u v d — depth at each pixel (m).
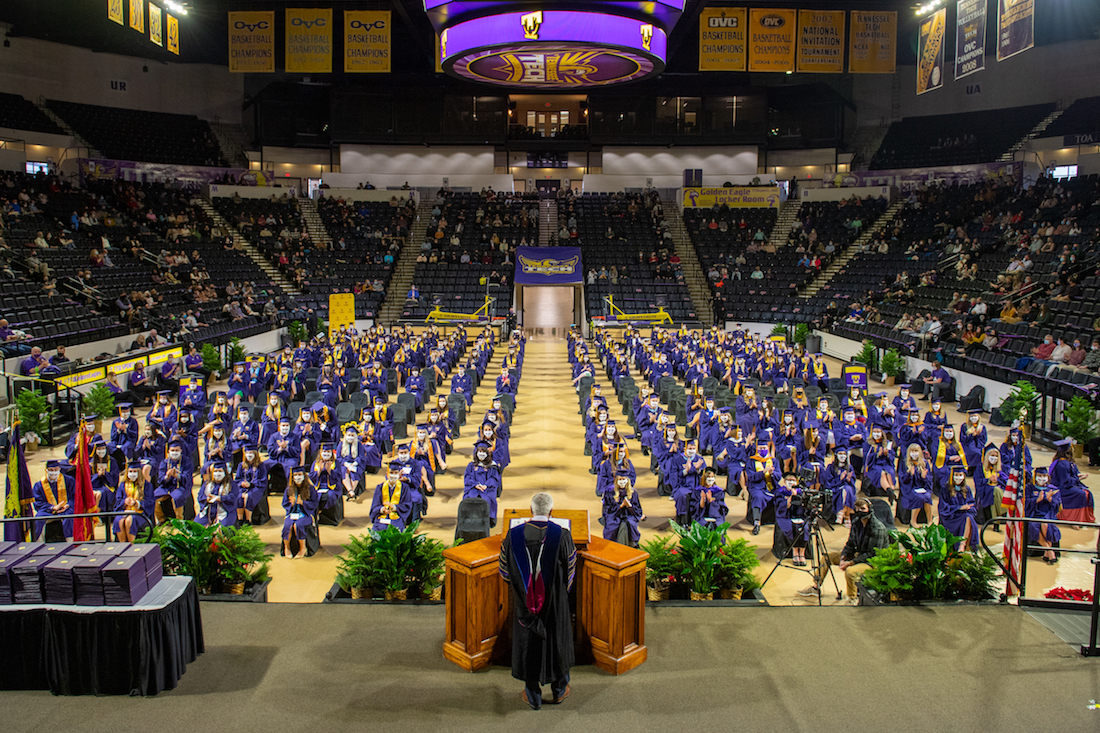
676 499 14.57
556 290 48.50
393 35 49.38
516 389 27.30
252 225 46.75
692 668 7.24
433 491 16.17
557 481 17.41
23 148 41.72
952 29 43.84
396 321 42.41
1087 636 7.93
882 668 7.23
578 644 7.39
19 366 21.88
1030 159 45.84
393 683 6.97
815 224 48.09
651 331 41.19
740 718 6.39
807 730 6.22
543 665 6.47
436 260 47.09
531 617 6.42
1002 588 9.97
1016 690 6.83
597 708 6.55
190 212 45.31
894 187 48.97
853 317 37.75
